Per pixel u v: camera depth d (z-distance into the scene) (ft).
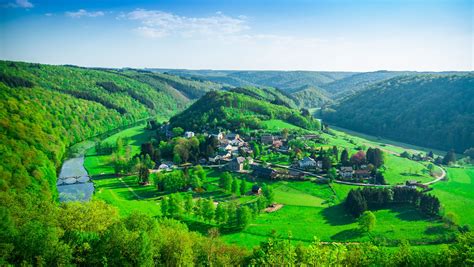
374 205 563.48
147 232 288.10
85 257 246.68
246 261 289.33
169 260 268.00
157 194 645.10
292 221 518.37
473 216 524.52
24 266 211.61
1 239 232.32
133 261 243.40
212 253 291.79
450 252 243.40
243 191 634.02
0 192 386.32
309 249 247.70
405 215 530.68
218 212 493.36
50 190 562.66
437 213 519.60
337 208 570.46
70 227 290.97
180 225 374.84
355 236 464.65
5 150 567.18
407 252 257.34
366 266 254.06
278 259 249.96
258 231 475.72
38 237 234.99
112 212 339.77
